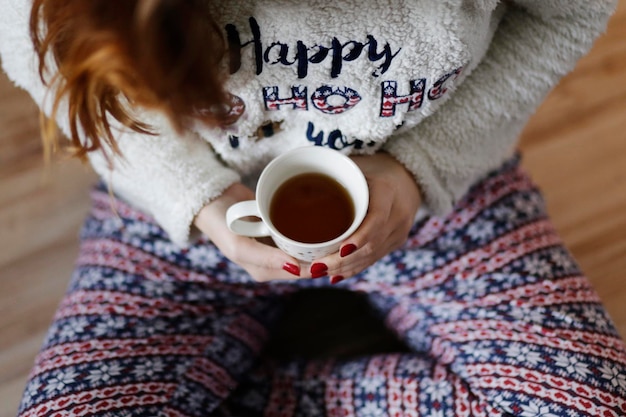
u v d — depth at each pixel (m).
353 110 0.67
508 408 0.74
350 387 0.83
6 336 1.01
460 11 0.61
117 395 0.74
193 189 0.73
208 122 0.54
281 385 0.85
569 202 1.11
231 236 0.72
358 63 0.63
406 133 0.74
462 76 0.69
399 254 0.83
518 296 0.79
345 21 0.60
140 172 0.73
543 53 0.71
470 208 0.83
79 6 0.48
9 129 1.12
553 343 0.75
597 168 1.13
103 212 0.86
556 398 0.72
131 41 0.47
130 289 0.80
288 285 0.87
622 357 0.75
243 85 0.64
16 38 0.68
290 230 0.64
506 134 0.79
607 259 1.07
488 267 0.81
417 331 0.87
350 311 1.03
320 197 0.65
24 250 1.06
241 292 0.85
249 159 0.75
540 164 1.13
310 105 0.67
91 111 0.56
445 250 0.82
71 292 0.82
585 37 0.70
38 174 1.10
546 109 1.17
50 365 0.75
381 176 0.72
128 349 0.77
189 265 0.82
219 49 0.56
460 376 0.79
